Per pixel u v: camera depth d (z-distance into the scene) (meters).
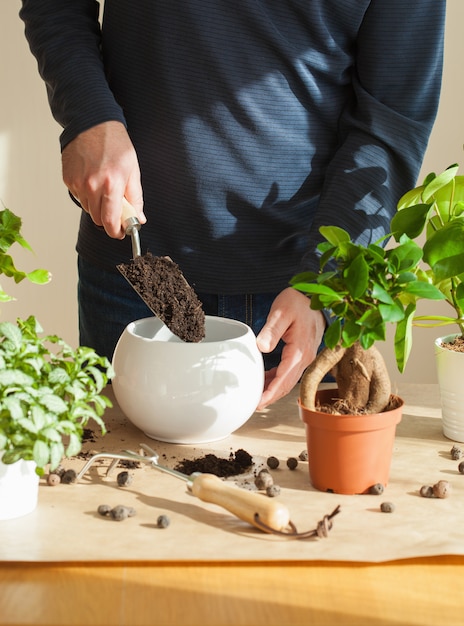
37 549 0.92
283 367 1.29
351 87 1.58
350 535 0.96
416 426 1.32
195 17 1.46
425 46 1.47
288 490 1.09
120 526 0.98
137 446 1.22
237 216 1.58
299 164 1.57
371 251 1.01
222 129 1.51
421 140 1.48
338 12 1.46
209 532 0.97
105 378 1.03
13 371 0.93
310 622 0.81
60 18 1.55
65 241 2.74
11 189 2.71
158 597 0.85
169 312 1.24
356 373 1.09
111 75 1.57
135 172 1.41
